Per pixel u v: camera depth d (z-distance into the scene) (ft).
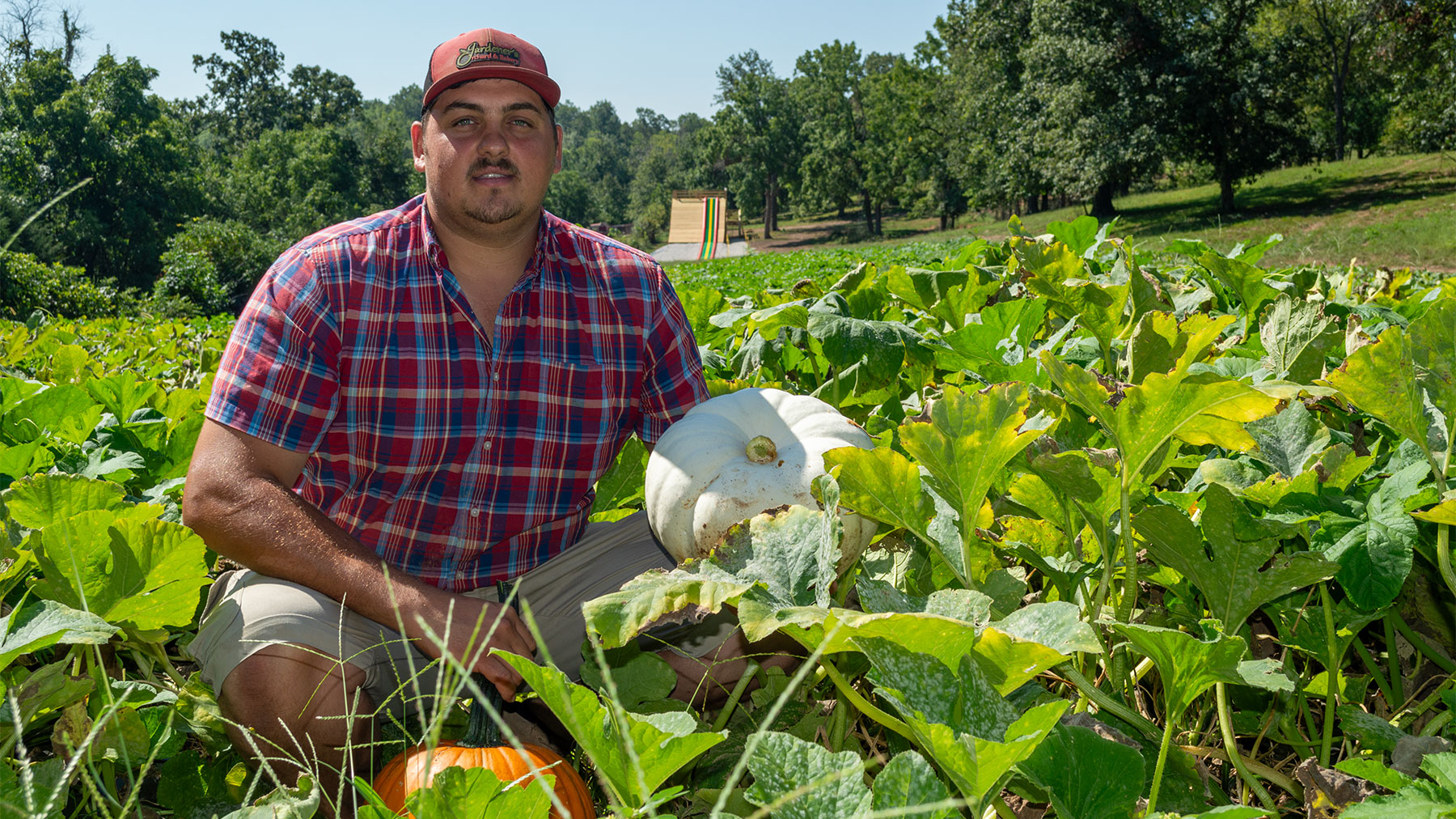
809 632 4.10
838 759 3.26
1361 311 9.29
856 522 5.59
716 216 238.48
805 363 10.54
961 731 3.44
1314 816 4.31
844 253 70.38
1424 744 4.20
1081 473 4.83
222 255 132.67
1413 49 123.24
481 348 6.86
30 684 4.45
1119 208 154.71
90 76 166.40
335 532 5.94
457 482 6.87
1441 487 4.69
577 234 7.47
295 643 5.50
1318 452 5.39
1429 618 5.40
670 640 6.07
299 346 6.40
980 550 5.35
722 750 5.39
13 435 9.06
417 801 3.31
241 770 5.40
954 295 10.20
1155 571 5.38
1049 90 128.06
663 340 7.58
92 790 3.89
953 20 181.16
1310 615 4.97
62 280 67.87
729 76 290.76
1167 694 3.94
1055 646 3.85
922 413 7.21
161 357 17.43
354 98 299.38
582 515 7.34
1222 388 4.44
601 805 5.50
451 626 5.54
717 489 5.70
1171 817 3.23
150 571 5.01
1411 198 109.40
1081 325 8.90
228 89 288.51
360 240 6.77
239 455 6.18
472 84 6.63
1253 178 128.16
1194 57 116.98
